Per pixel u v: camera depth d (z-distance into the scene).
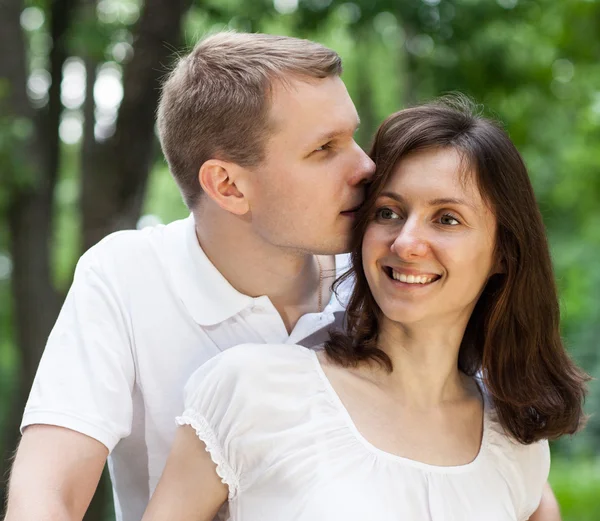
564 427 2.20
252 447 1.95
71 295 2.24
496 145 2.02
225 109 2.11
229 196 2.15
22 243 6.10
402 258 1.95
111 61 5.39
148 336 2.22
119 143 5.24
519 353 2.17
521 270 2.11
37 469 2.01
